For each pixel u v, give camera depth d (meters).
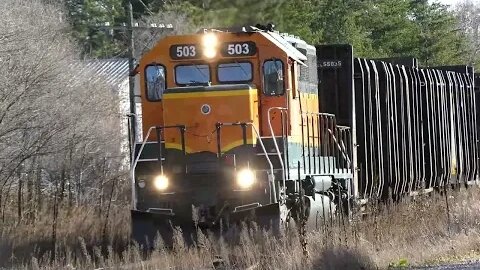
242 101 63.53
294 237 59.09
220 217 63.25
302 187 68.31
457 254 62.91
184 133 64.00
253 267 53.38
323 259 54.88
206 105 63.75
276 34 69.44
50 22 131.00
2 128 85.00
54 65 96.50
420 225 71.69
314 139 72.50
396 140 92.69
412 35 196.88
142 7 186.12
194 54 66.00
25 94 88.06
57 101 98.00
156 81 66.44
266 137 64.00
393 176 90.62
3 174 91.44
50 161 102.81
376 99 87.88
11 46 87.81
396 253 60.00
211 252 57.91
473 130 121.75
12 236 70.88
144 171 64.62
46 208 92.44
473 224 74.94
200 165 63.81
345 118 81.50
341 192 77.69
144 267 54.66
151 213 62.59
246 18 130.00
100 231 74.31
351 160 80.88
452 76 115.12
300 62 68.31
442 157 107.06
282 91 65.31
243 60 65.69
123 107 143.00
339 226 64.75
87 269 56.44
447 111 110.81
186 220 63.50
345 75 81.44
